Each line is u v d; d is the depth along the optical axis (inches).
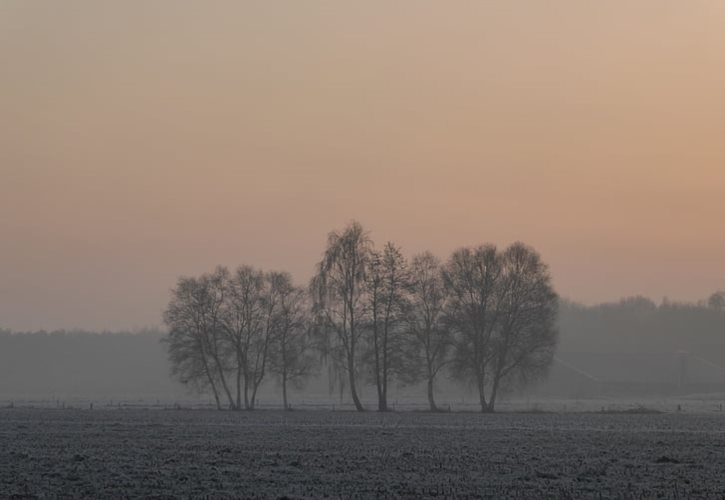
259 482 1734.7
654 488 1672.0
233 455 2218.3
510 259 4837.6
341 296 4805.6
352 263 4810.5
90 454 2239.2
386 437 2805.1
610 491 1633.9
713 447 2487.7
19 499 1541.6
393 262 4800.7
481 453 2284.7
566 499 1540.4
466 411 4825.3
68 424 3442.4
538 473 1847.9
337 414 4426.7
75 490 1631.4
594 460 2123.5
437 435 2903.5
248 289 5206.7
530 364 4736.7
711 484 1729.8
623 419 3993.6
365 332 4808.1
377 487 1668.3
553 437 2834.6
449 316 4771.2
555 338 4815.5
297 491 1621.6
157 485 1690.5
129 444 2524.6
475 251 4864.7
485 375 5034.5
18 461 2074.3
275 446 2465.6
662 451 2356.1
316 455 2223.2
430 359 4854.8
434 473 1872.5
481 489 1648.6
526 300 4766.2
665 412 4800.7
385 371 4785.9
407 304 4766.2
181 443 2561.5
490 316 4785.9
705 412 4862.2
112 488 1654.8
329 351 4800.7
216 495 1577.3
